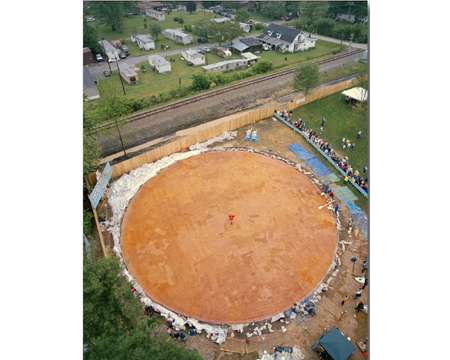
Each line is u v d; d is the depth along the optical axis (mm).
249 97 61719
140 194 39281
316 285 30797
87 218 33875
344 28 93125
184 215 36875
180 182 41062
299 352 26344
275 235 35031
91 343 19000
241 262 32312
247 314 28562
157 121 54000
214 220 36344
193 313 28484
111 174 39531
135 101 57750
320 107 56375
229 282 30703
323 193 40188
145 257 32562
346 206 38719
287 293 30094
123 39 94000
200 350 26359
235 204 38375
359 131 50406
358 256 33500
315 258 33000
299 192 40219
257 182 41406
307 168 43938
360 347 26703
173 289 30078
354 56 80500
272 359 25844
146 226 35562
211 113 56500
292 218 36938
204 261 32312
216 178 41812
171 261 32250
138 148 47281
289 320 28359
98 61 79500
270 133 50062
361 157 45781
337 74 71000
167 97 60781
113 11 96188
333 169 43812
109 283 21750
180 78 71125
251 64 78625
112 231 34875
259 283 30703
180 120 54375
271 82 67500
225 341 26922
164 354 18922
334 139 49094
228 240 34281
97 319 20156
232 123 49906
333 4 102188
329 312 28953
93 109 51625
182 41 90812
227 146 47250
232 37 89250
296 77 56656
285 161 44781
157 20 110000
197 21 107750
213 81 66000
